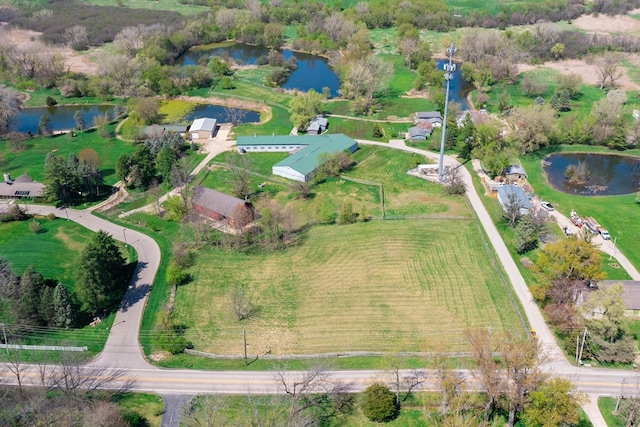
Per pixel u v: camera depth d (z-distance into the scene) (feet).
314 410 334.03
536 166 647.56
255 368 369.09
